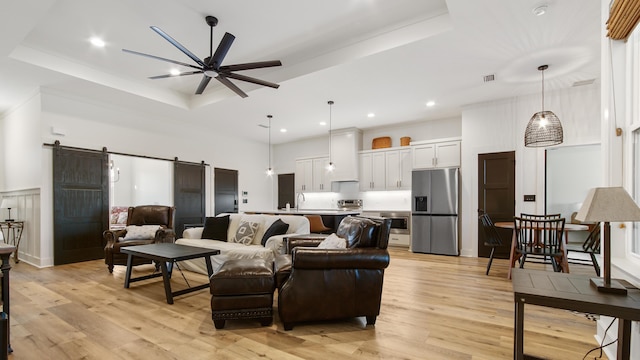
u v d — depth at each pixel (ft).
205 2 9.74
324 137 27.50
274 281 8.38
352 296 8.14
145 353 6.76
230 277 8.08
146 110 18.95
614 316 4.50
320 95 16.55
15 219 17.74
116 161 25.91
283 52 13.24
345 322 8.48
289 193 29.68
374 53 11.85
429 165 19.97
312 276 8.02
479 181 17.75
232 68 10.69
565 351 6.84
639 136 6.58
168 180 21.99
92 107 17.07
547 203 15.88
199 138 23.32
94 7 9.95
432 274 13.74
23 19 9.60
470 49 11.52
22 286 11.83
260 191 29.01
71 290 11.32
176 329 7.98
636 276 5.57
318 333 7.78
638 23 6.09
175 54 13.25
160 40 12.10
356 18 10.79
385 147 23.41
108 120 17.76
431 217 19.19
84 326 8.14
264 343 7.23
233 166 26.27
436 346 7.07
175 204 21.20
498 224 13.88
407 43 11.14
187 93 18.58
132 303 9.92
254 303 8.14
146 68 14.73
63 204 15.81
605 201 4.91
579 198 15.23
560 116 15.67
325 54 13.15
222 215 15.89
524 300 5.04
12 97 16.51
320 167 26.43
